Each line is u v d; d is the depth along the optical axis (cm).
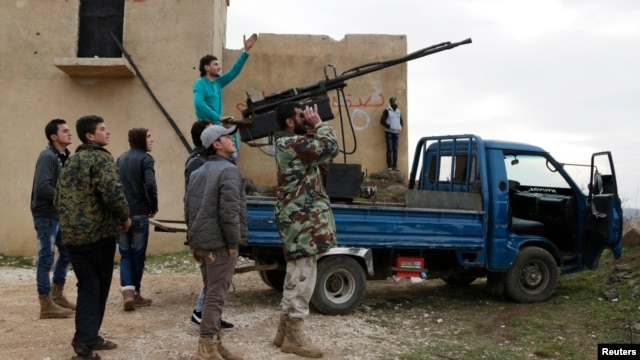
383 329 583
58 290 591
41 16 1134
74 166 439
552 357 514
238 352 473
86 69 1096
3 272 944
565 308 679
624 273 761
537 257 712
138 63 1134
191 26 1139
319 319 599
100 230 439
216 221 429
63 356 452
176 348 482
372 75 1402
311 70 1390
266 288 774
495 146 716
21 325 537
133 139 627
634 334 567
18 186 1115
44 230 558
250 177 1352
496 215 693
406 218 651
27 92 1127
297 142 456
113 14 1155
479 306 702
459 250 684
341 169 641
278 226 469
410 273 684
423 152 827
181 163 1120
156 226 630
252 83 1373
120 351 469
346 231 623
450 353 512
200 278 844
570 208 755
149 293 712
